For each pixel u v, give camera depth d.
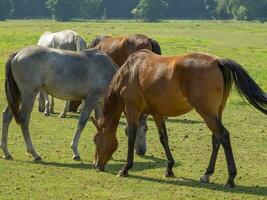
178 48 51.00
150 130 19.69
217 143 13.37
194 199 12.17
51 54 15.55
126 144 17.55
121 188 12.91
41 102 22.86
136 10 162.88
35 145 17.16
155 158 16.05
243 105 24.52
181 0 179.38
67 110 21.81
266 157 16.14
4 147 15.46
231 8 165.88
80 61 15.66
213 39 66.38
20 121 15.43
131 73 13.76
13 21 133.25
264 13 158.25
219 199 12.21
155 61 13.41
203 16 176.75
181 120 21.58
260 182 13.68
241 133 19.39
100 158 14.35
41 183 13.13
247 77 12.55
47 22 125.12
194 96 12.66
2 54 43.59
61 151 16.52
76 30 81.75
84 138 18.22
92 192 12.53
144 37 20.80
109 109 14.15
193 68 12.70
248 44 59.34
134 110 13.82
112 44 21.39
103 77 15.70
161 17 162.12
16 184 13.00
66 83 15.54
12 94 15.48
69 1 153.88
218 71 12.62
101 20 149.88
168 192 12.66
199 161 15.63
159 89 13.16
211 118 12.62
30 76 15.35
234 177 13.01
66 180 13.45
